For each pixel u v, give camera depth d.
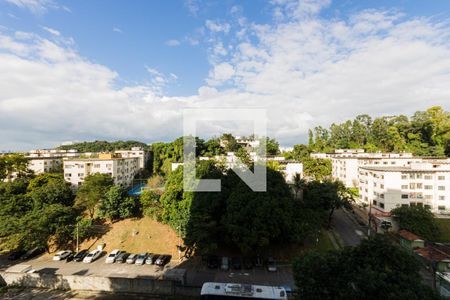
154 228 34.47
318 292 12.88
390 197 40.50
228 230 27.33
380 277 11.52
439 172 40.19
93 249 31.27
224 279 24.84
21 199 36.47
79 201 38.72
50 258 29.81
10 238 30.36
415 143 79.00
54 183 41.62
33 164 61.06
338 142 99.50
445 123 74.50
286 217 27.86
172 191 32.97
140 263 27.84
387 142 86.88
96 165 53.25
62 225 31.53
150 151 83.44
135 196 40.72
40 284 22.55
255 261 27.73
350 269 12.72
